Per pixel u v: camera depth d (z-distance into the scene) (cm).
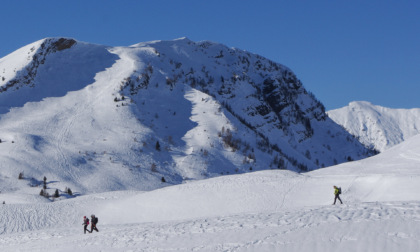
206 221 3288
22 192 13588
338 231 2361
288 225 2691
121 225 4450
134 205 7081
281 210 3559
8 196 11000
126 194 8775
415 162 8262
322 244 2200
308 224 2622
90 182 15650
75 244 3173
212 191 6994
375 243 2092
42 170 15862
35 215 7062
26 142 18038
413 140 10575
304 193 6284
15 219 6856
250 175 8050
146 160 19112
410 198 5325
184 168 19425
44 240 3697
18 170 15438
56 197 12912
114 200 7719
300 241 2298
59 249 3100
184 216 6303
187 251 2445
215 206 6378
